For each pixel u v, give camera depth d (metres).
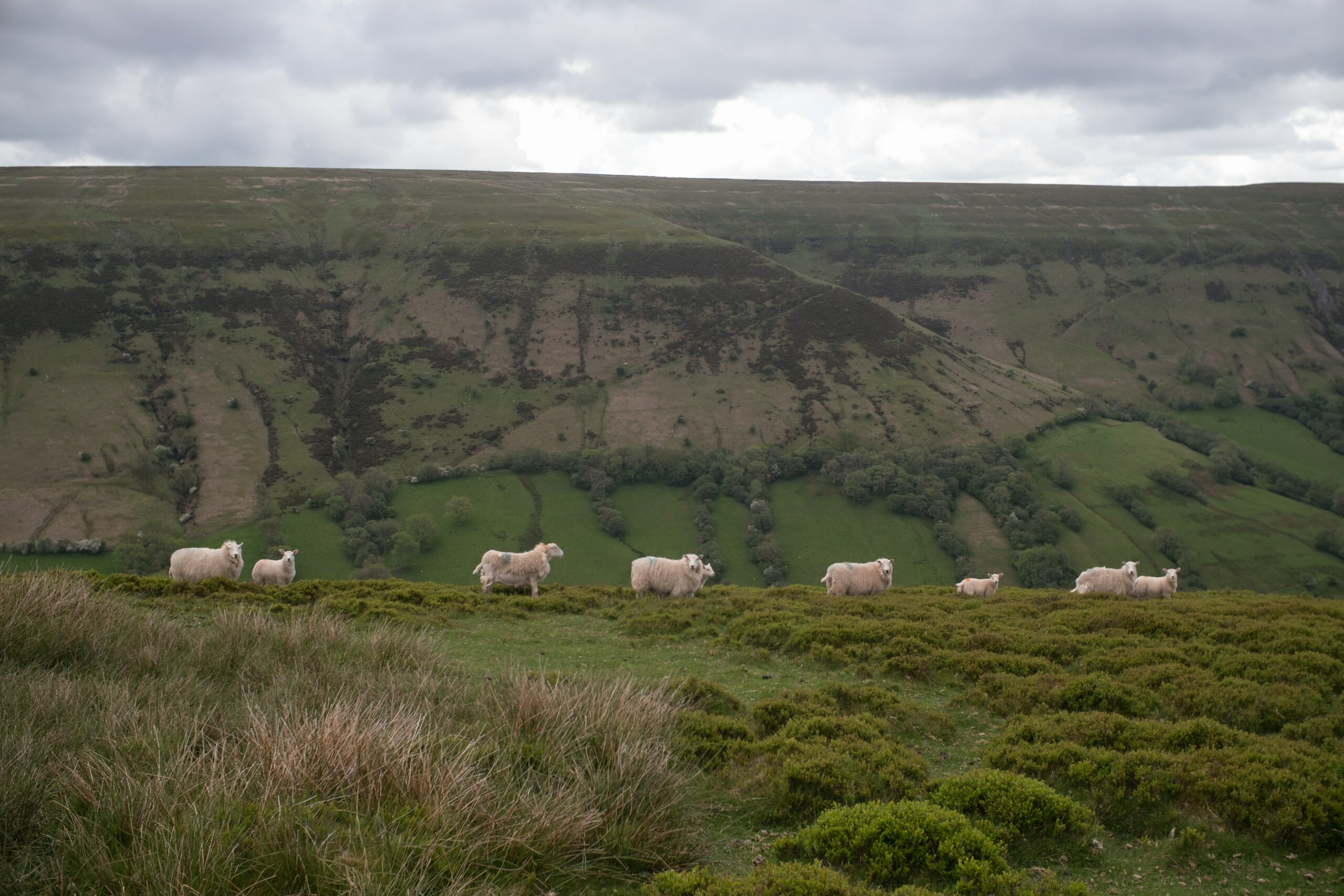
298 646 11.77
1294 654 13.77
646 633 17.16
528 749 8.15
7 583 11.40
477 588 22.27
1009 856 7.61
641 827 7.18
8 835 5.78
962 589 25.83
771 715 11.00
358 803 6.51
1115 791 8.58
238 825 5.88
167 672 10.10
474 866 6.17
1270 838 7.84
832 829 7.38
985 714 11.97
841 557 82.12
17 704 7.88
